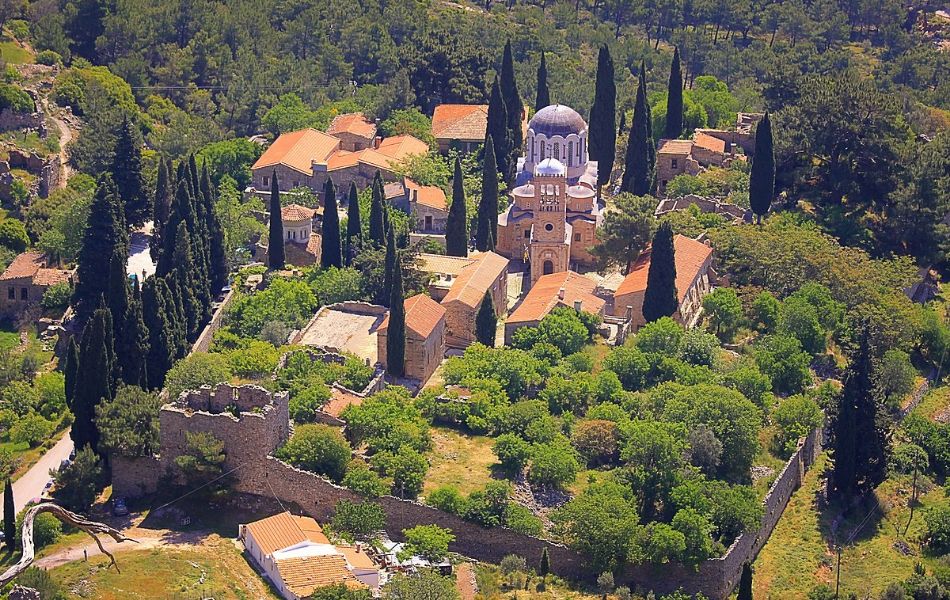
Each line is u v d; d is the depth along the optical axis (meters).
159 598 155.12
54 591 151.50
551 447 182.38
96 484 177.38
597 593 167.75
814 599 174.88
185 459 172.88
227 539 169.88
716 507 176.12
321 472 174.88
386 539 171.25
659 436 179.75
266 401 176.62
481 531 172.12
